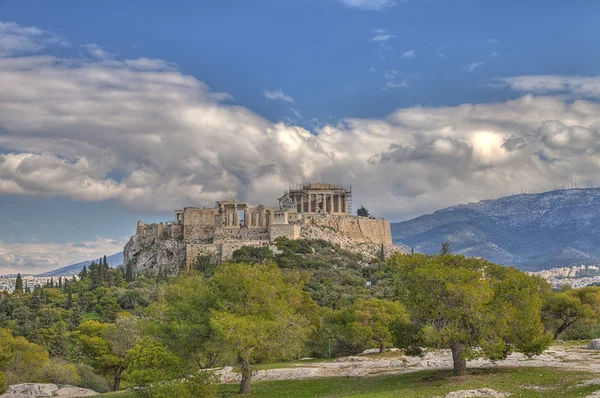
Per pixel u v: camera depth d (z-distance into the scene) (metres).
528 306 104.56
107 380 149.88
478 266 111.31
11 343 147.62
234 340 96.25
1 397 118.31
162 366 100.56
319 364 139.88
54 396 122.69
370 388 102.12
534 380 96.50
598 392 82.38
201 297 107.75
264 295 106.56
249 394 103.56
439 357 136.00
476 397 85.69
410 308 105.44
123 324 139.88
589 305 168.38
